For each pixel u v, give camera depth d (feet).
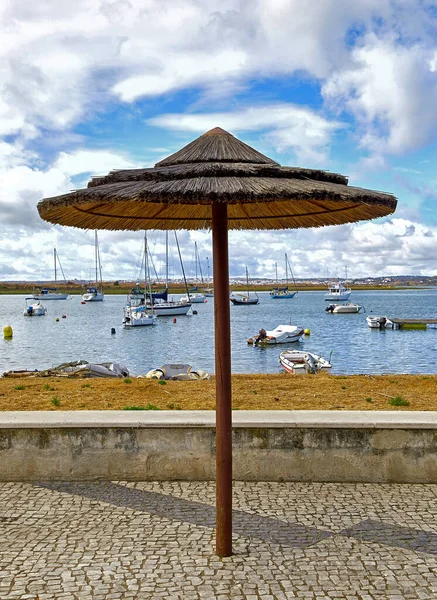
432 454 22.18
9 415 23.58
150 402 34.27
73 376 63.31
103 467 22.59
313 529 18.26
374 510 19.76
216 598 14.29
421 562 16.12
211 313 307.17
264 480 22.50
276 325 222.28
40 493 21.39
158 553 16.61
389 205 15.43
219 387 16.15
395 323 201.26
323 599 14.25
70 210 17.15
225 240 16.15
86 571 15.55
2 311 388.37
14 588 14.67
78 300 594.24
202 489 21.72
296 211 20.53
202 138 17.74
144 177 15.06
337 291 447.42
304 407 32.17
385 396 35.47
